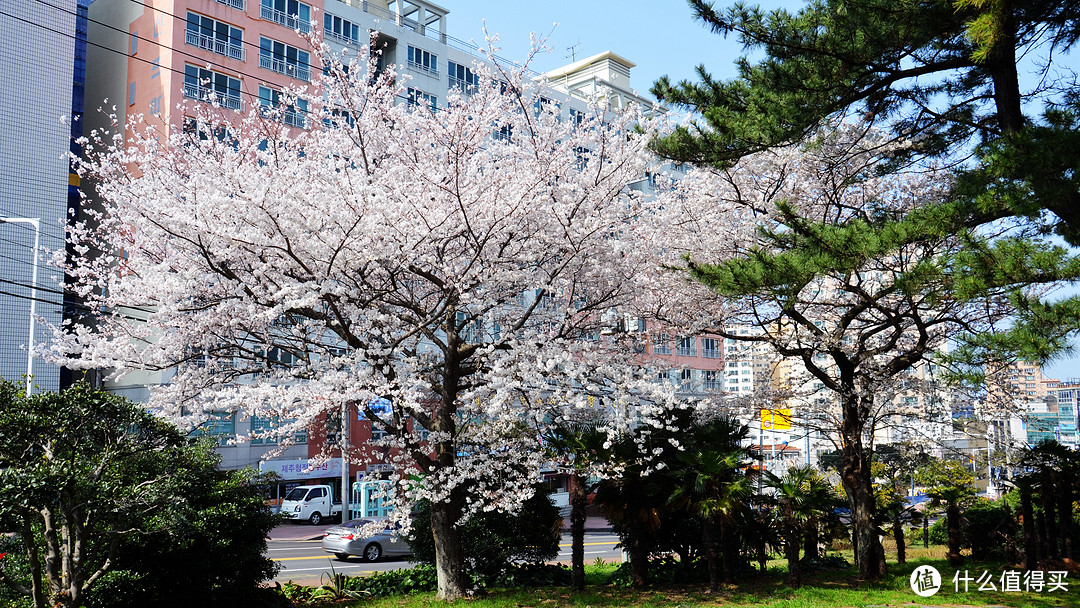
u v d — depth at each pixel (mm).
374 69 13414
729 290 10227
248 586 10773
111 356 11156
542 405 10922
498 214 10758
